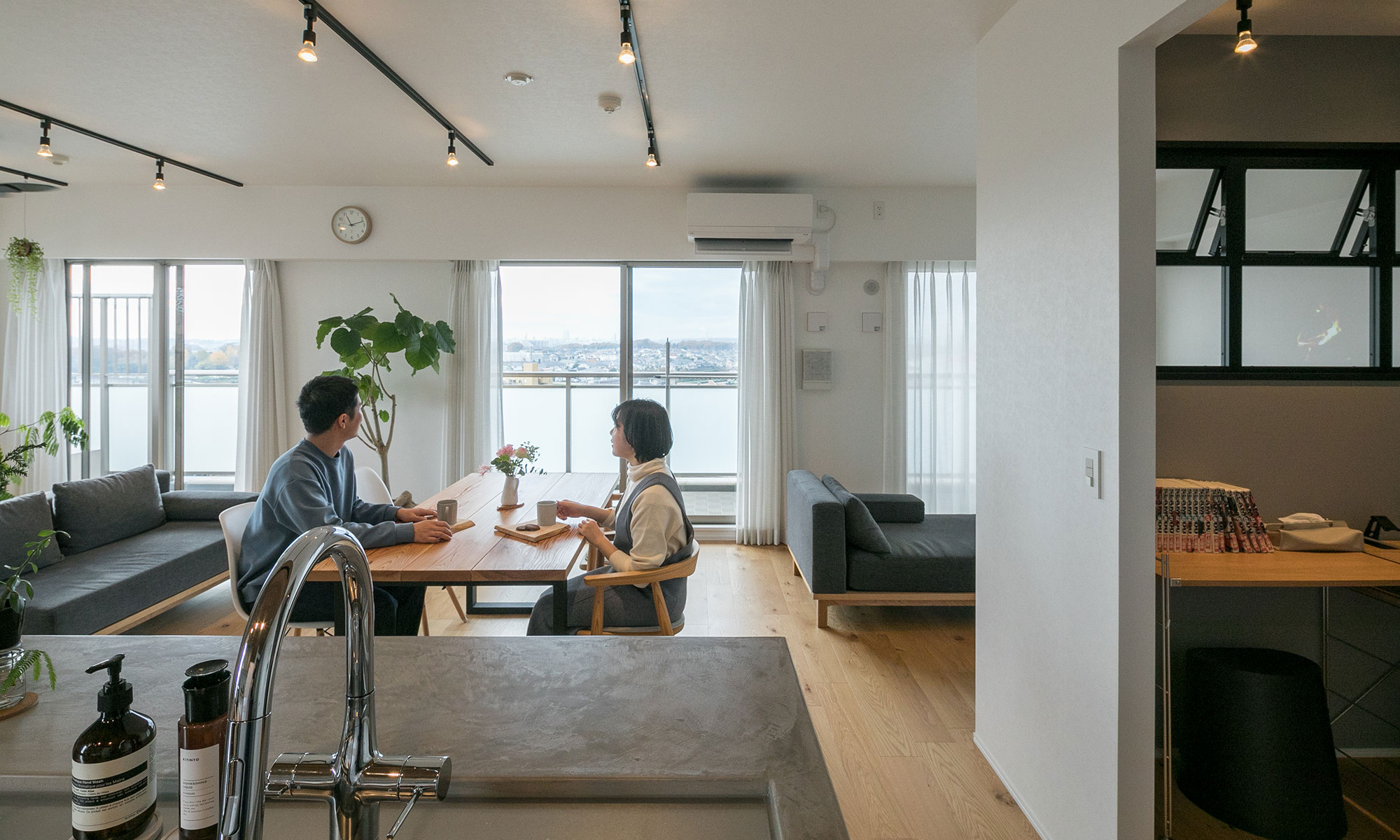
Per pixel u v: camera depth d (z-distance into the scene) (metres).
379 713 1.00
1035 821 2.10
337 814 0.76
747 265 5.27
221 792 0.59
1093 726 1.81
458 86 3.23
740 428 5.34
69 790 0.83
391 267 5.31
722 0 2.46
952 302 5.24
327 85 3.21
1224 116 2.34
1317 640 2.41
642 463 2.54
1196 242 2.38
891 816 2.15
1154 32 1.61
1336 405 2.42
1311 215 2.39
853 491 5.36
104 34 2.73
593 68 3.04
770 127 3.81
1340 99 2.36
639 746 0.92
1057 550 2.00
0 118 3.66
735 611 3.95
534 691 1.07
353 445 5.39
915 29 2.65
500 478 3.89
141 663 1.14
